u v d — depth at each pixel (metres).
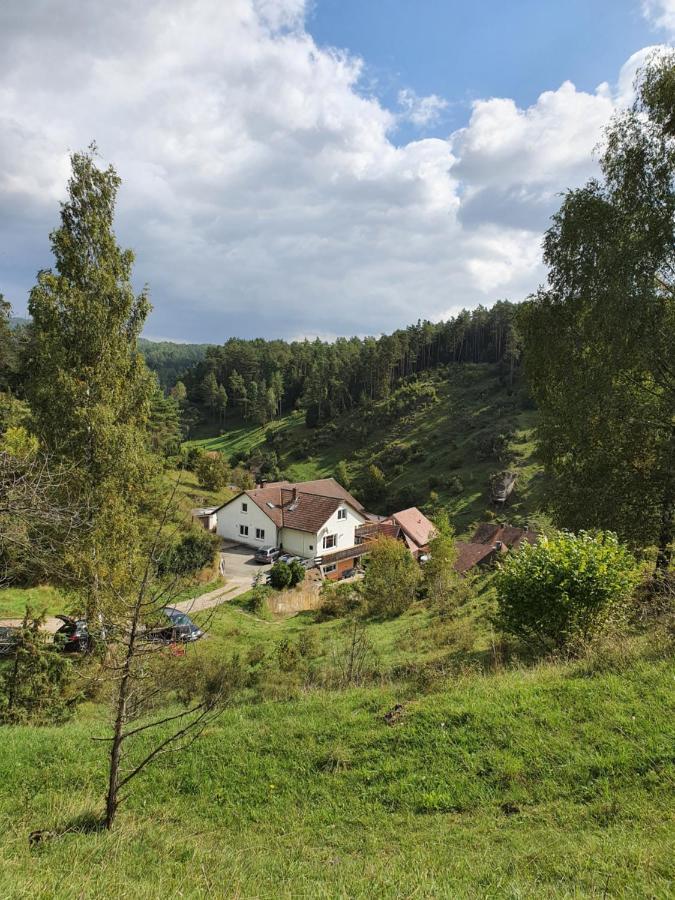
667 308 16.28
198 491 55.94
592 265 17.17
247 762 6.86
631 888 3.39
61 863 4.29
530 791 5.11
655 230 15.84
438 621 17.34
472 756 5.86
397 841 4.88
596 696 6.28
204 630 6.17
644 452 16.81
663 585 9.88
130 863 4.47
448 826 4.93
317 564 41.25
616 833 4.19
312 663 13.97
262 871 4.44
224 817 5.85
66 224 15.76
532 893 3.51
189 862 4.62
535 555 10.02
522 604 9.62
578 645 8.66
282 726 7.66
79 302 15.17
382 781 5.93
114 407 15.71
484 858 4.20
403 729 6.73
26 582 24.06
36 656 10.13
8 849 4.58
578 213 17.53
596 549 9.59
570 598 9.07
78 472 14.03
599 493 16.91
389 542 28.25
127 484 15.36
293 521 43.75
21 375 40.66
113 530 14.32
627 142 17.03
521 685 7.15
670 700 5.78
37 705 9.80
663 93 15.88
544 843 4.26
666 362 16.06
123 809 6.12
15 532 9.48
